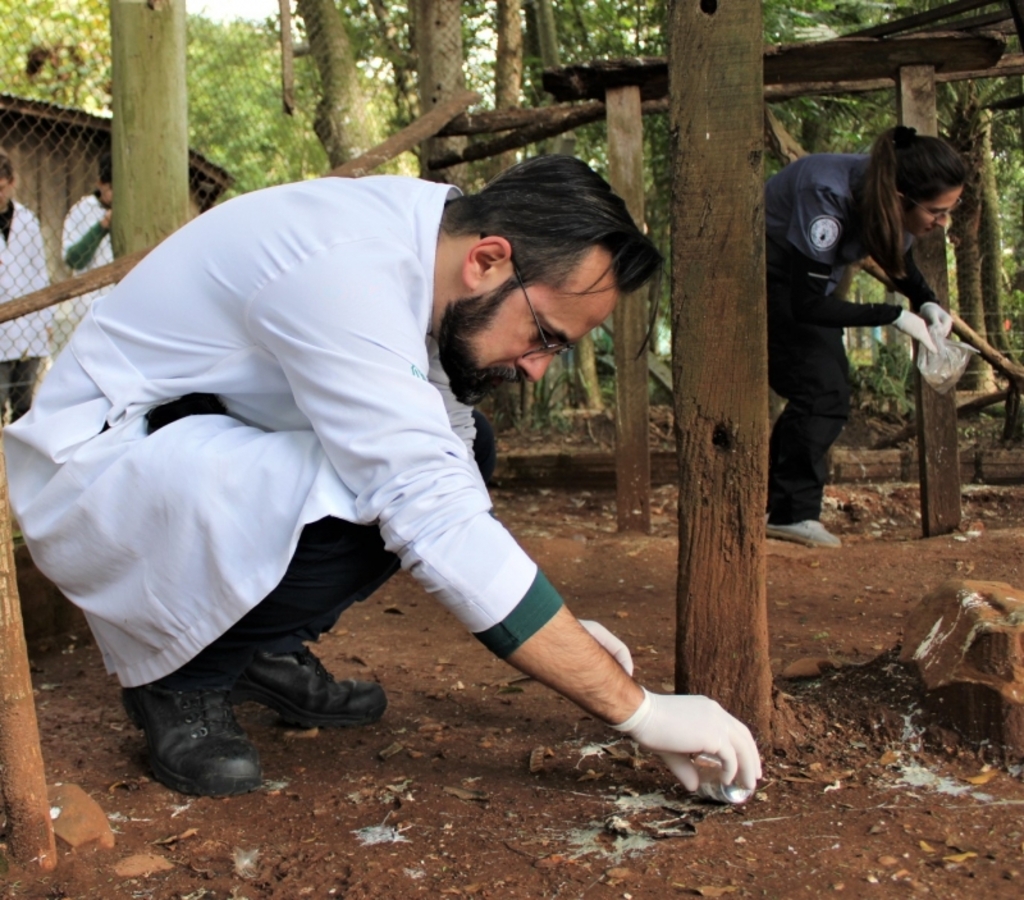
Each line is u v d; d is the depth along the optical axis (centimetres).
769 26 751
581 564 418
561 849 173
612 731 225
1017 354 818
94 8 802
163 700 206
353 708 236
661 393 942
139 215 413
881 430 763
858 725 209
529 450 667
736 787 181
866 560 407
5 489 160
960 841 168
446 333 177
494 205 171
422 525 165
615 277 169
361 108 701
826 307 403
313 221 176
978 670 197
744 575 197
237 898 163
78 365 197
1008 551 409
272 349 175
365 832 183
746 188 187
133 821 191
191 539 183
